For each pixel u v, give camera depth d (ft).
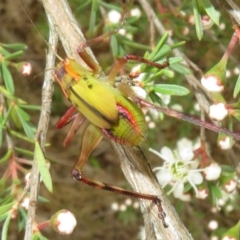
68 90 1.26
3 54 1.38
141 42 1.72
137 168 1.23
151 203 1.22
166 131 1.85
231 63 1.75
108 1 1.66
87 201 2.18
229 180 1.37
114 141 1.24
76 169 1.26
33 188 1.21
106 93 1.25
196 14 1.25
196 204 1.88
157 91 1.27
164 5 1.69
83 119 1.30
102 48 1.85
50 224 1.21
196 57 1.86
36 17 2.11
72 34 1.28
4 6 2.10
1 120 1.36
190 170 1.37
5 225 1.22
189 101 1.70
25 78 2.16
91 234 2.19
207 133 1.97
